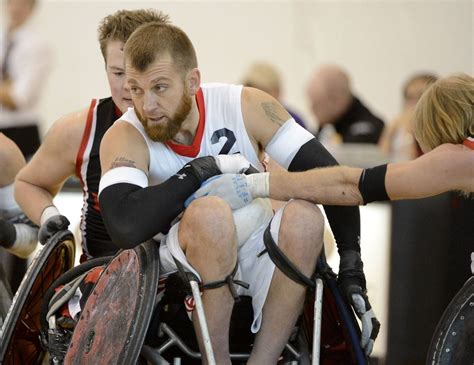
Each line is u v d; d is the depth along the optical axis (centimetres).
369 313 712
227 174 713
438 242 995
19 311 768
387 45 1884
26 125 1529
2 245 885
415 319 1034
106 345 693
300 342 755
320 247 707
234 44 1906
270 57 1902
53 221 823
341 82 1527
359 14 1883
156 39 705
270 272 710
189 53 717
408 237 1030
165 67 701
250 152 750
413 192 699
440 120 715
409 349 1037
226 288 693
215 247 684
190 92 720
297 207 705
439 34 1877
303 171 723
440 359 695
